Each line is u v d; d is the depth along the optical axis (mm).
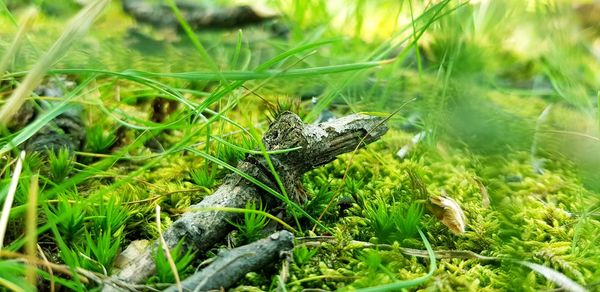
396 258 192
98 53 374
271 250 168
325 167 271
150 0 489
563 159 298
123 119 308
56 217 188
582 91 334
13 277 144
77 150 269
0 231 152
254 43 437
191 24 462
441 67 309
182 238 168
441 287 173
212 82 374
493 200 240
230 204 189
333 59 396
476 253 202
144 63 371
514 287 178
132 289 157
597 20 473
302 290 170
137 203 229
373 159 285
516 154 299
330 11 498
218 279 159
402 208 224
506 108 346
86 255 181
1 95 292
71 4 469
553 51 383
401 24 479
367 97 337
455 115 309
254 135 184
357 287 174
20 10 456
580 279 180
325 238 199
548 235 217
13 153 245
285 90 359
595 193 260
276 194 187
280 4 492
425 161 293
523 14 419
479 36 378
